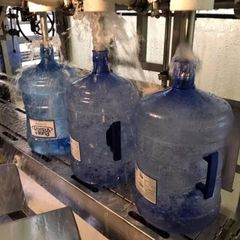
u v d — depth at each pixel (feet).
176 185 2.05
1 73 4.92
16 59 5.05
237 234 2.11
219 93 3.82
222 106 2.03
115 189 2.56
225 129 2.04
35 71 3.09
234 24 3.48
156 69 3.50
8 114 4.04
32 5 2.56
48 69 3.07
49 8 2.51
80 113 2.60
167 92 2.09
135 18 3.45
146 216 2.17
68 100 2.76
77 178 2.69
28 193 3.21
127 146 2.60
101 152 2.58
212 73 3.81
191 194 2.05
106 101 2.52
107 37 2.37
